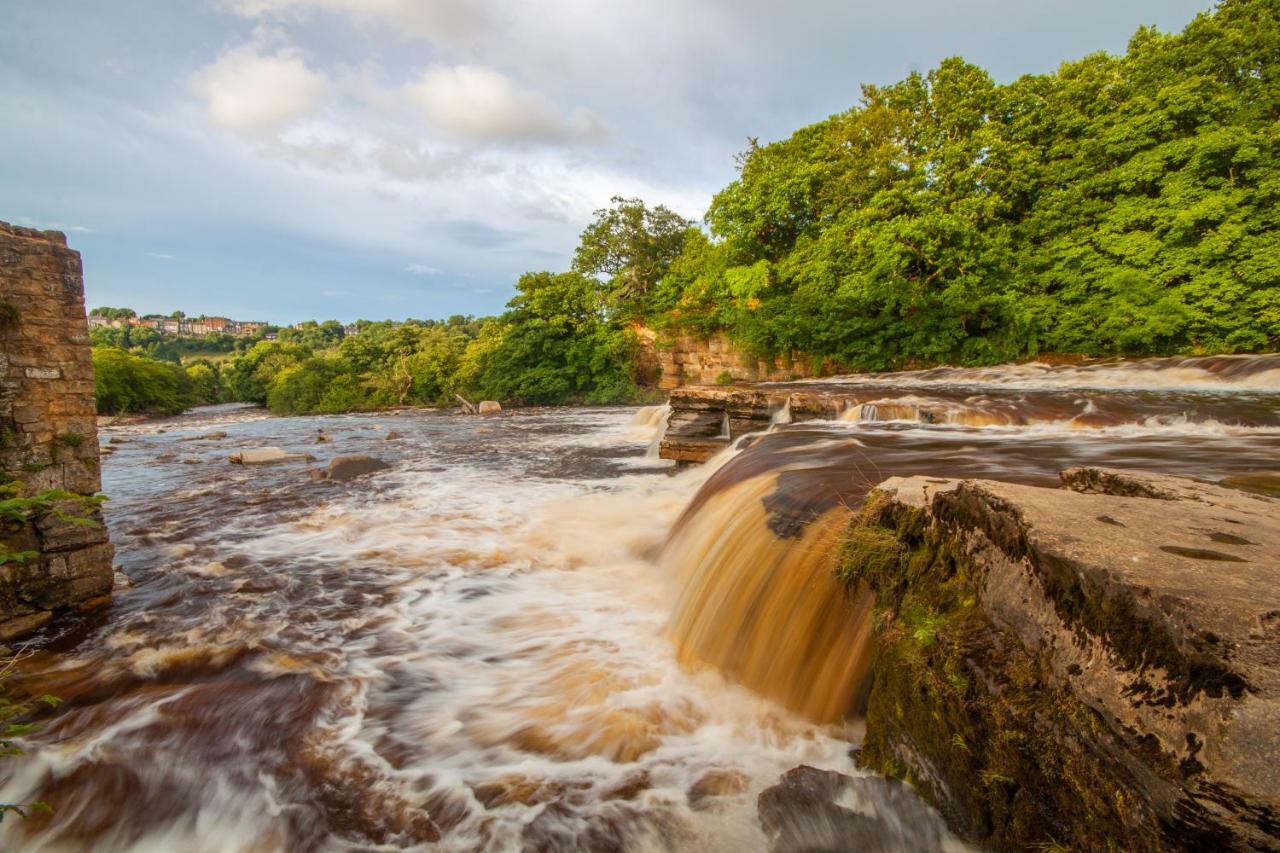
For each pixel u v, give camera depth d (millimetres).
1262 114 19891
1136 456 6195
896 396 12117
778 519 4559
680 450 11562
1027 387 15211
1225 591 1531
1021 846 1834
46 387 5105
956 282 22906
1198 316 18578
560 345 40125
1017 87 25375
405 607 5363
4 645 4598
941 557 2758
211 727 3600
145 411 55281
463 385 47656
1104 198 22781
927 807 2303
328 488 10812
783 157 32906
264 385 76188
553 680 4062
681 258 42750
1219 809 1220
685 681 4023
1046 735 1765
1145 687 1478
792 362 29391
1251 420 8633
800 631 3637
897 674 2584
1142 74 22609
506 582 5973
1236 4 21266
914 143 28281
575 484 10922
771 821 2584
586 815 2838
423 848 2717
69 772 3234
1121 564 1753
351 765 3258
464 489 10578
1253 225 18125
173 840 2889
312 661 4375
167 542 7402
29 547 5027
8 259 4828
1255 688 1254
